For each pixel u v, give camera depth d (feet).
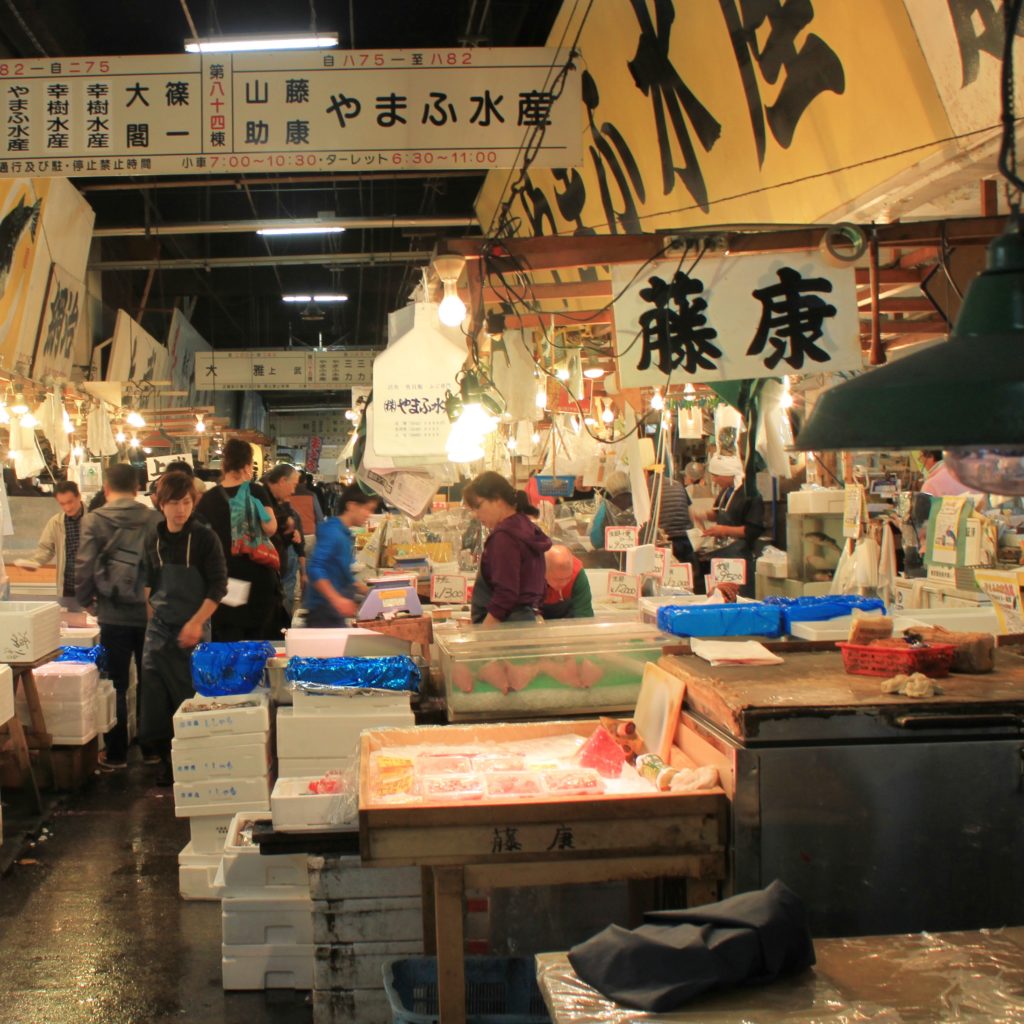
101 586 18.93
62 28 31.71
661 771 8.07
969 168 10.50
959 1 9.13
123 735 19.22
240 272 70.08
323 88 17.99
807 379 16.96
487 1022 8.06
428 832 7.29
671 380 11.10
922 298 14.56
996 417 4.30
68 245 31.60
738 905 5.78
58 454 27.35
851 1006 5.29
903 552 18.11
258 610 19.52
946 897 7.23
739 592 22.48
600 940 5.68
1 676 14.62
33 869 13.84
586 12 17.85
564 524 25.40
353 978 9.64
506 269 11.36
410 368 14.06
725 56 14.07
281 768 11.08
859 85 11.28
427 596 23.03
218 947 11.51
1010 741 7.29
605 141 20.39
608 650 10.37
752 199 15.14
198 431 42.70
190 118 17.94
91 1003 10.25
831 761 7.22
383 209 53.62
